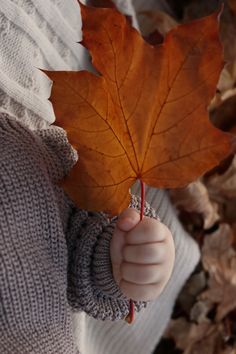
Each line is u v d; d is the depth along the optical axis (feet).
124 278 1.25
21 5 1.54
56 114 1.06
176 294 2.07
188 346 2.21
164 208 1.94
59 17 1.66
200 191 2.02
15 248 1.21
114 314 1.39
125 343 2.02
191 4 2.19
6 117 1.31
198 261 2.13
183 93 1.04
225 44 2.09
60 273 1.29
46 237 1.26
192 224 2.16
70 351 1.32
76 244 1.34
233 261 2.21
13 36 1.51
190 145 1.07
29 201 1.23
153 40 1.77
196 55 1.00
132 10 1.89
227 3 2.11
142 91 1.05
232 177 2.11
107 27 1.00
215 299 2.20
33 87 1.55
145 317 2.01
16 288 1.21
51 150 1.35
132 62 1.03
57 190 1.33
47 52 1.62
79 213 1.36
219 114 2.11
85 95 1.05
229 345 2.23
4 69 1.48
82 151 1.10
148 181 1.12
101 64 1.03
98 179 1.13
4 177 1.21
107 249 1.28
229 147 1.06
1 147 1.23
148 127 1.07
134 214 1.24
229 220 2.23
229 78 2.10
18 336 1.22
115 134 1.09
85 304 1.35
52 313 1.28
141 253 1.21
